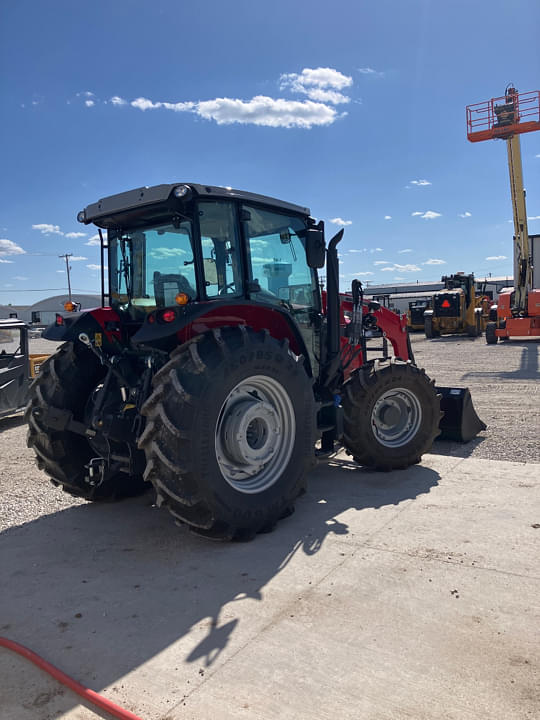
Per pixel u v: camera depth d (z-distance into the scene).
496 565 3.24
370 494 4.59
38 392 4.42
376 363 5.28
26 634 2.74
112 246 4.56
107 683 2.34
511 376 11.62
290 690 2.25
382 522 3.96
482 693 2.19
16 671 2.47
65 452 4.47
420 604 2.85
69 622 2.84
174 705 2.19
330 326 5.01
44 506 4.73
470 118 17.75
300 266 4.90
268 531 3.90
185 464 3.41
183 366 3.54
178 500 3.44
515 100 17.03
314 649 2.51
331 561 3.38
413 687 2.23
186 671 2.40
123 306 4.49
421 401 5.31
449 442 6.35
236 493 3.66
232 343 3.71
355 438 5.07
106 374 4.56
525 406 8.45
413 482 4.88
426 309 28.20
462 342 22.02
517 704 2.12
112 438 3.89
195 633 2.68
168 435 3.41
